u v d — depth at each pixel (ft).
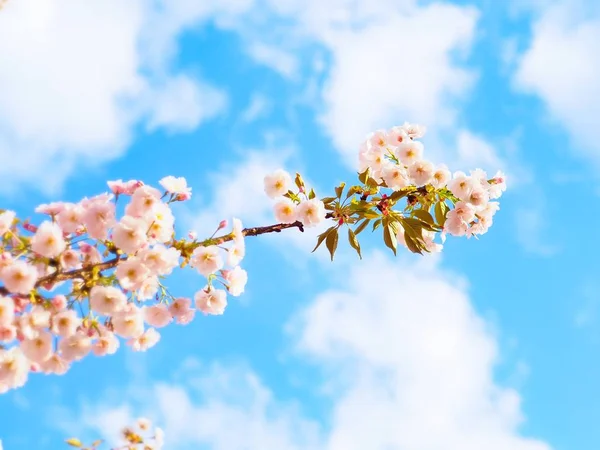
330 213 5.60
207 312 5.22
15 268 4.68
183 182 5.14
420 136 5.88
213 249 5.08
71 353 4.87
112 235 4.85
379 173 5.77
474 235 5.73
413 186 5.69
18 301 4.79
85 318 4.89
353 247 5.60
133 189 5.06
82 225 4.94
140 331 5.03
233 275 5.24
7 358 4.75
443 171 5.66
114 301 4.86
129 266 4.88
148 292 5.05
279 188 5.59
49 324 4.80
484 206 5.64
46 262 4.79
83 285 4.87
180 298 5.22
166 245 5.05
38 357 4.78
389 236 5.62
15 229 4.82
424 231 5.81
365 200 5.65
